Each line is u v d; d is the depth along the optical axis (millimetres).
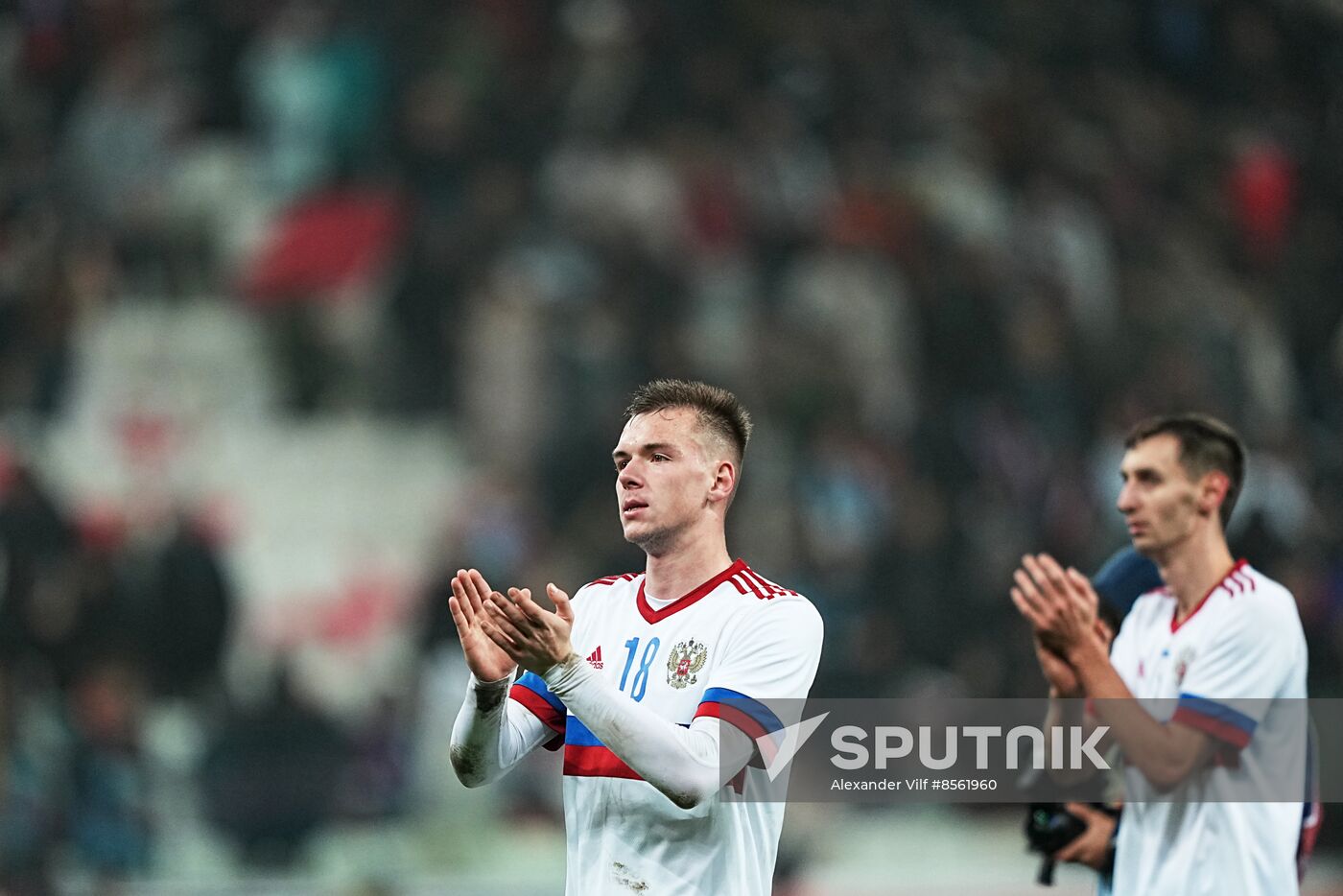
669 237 46750
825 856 33625
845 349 45250
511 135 48000
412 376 44312
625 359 44406
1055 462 45375
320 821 34344
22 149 46156
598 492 42531
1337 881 33438
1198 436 13688
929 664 39938
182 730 35594
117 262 44844
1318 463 47969
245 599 40625
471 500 41312
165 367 43438
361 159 46781
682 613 11547
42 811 32750
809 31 52000
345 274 45000
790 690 11148
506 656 11156
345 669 40562
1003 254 49062
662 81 49656
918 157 50875
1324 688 38906
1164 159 54156
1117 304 49969
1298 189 55906
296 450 43094
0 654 35000
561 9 50094
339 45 47812
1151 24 56625
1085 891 28969
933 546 41906
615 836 11195
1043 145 52562
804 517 41188
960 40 53969
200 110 47219
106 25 47594
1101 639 13469
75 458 41656
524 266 45562
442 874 34062
